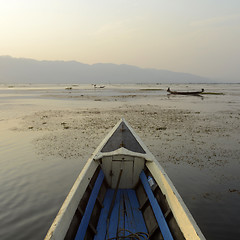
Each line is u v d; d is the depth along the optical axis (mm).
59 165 8922
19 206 6121
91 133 14078
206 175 7949
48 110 25484
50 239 3078
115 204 5480
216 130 15008
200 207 6016
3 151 10617
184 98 45750
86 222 4246
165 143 11797
